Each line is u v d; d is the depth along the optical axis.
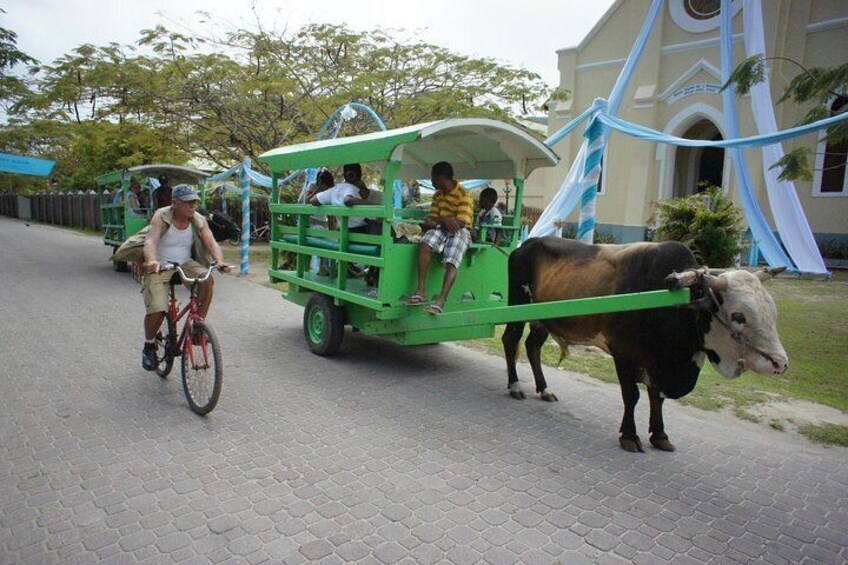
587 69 22.12
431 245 5.89
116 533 3.38
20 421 4.88
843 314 10.77
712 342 4.20
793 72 17.77
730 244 13.39
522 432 5.11
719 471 4.52
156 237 5.23
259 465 4.27
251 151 17.55
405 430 5.03
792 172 9.02
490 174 7.11
